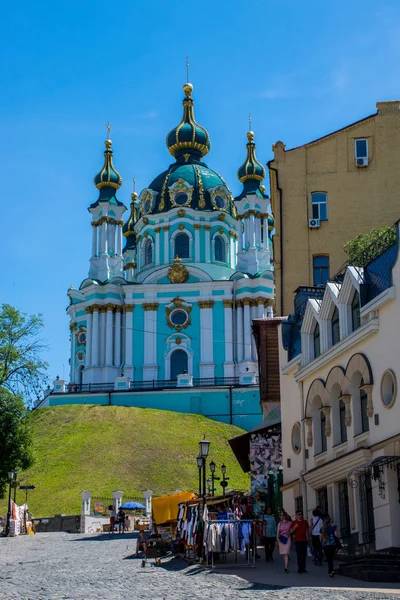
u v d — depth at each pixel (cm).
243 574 2439
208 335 9625
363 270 2928
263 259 10075
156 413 8219
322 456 3159
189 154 10869
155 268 10025
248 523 2692
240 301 9681
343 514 2962
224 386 8850
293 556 3066
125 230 11975
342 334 2986
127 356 9681
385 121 4653
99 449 7306
